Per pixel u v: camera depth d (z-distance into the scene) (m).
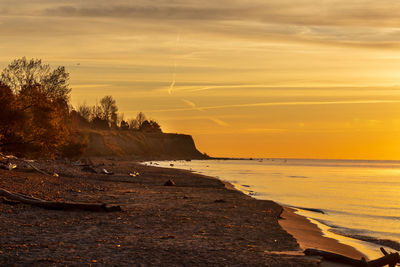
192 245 12.10
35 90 41.25
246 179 70.69
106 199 24.58
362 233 19.78
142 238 12.89
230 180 66.06
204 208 21.95
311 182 66.19
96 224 15.19
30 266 9.12
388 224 23.36
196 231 14.65
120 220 16.39
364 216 26.88
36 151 42.28
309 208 30.20
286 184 59.09
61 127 43.59
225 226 16.09
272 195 40.78
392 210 30.66
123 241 12.29
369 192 48.44
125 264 9.62
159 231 14.33
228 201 26.67
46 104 41.47
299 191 46.81
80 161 81.31
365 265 10.84
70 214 17.38
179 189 35.88
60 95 46.66
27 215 16.48
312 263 10.34
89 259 9.93
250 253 11.36
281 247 12.66
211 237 13.63
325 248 14.47
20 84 44.25
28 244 11.32
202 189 36.97
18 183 28.05
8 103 38.53
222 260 10.37
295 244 13.24
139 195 28.06
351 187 57.09
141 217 17.45
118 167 85.69
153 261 10.00
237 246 12.30
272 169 134.38
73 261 9.67
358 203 35.50
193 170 106.75
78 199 23.53
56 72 46.47
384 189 54.12
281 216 22.19
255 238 13.99
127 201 24.06
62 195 24.84
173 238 13.12
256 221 18.27
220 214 19.81
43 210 18.14
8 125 38.75
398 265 12.85
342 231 20.03
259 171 112.31
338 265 10.80
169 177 58.25
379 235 19.36
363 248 15.71
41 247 11.03
